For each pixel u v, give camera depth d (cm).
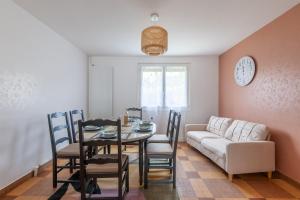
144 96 552
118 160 214
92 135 254
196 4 262
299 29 263
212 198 242
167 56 551
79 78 495
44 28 336
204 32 366
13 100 265
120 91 553
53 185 265
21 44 279
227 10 280
